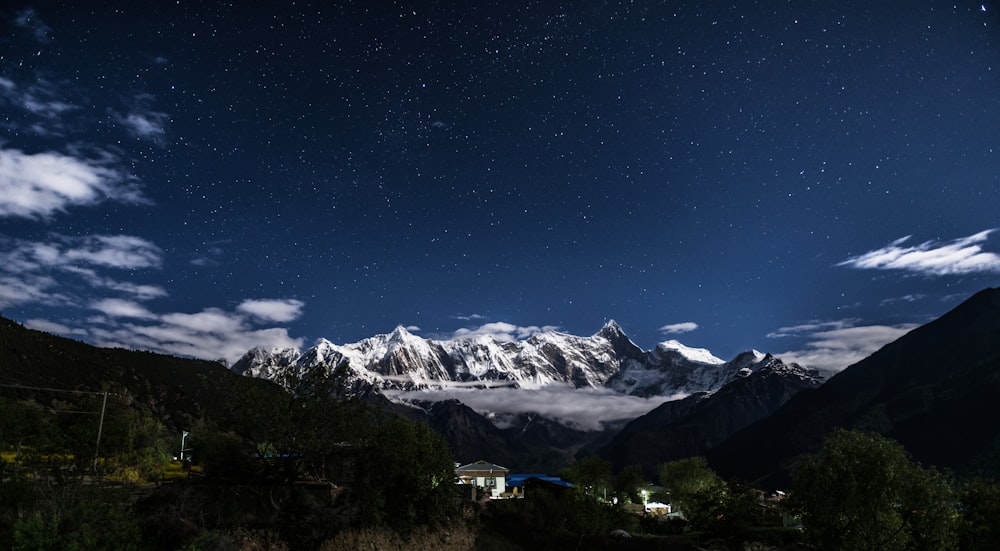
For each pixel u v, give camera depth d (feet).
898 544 162.40
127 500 143.33
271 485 186.19
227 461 183.32
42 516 119.24
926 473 169.78
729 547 267.39
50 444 165.17
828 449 178.19
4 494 127.13
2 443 160.86
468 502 267.18
